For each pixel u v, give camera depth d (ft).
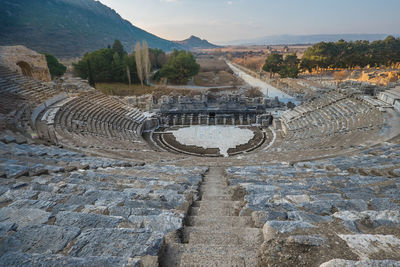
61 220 14.84
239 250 12.33
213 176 39.75
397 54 302.25
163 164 49.78
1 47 136.98
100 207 17.31
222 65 471.62
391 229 13.60
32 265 9.79
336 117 99.25
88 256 10.82
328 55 306.55
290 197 21.06
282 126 121.08
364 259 10.17
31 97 95.96
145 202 19.49
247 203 20.34
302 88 203.92
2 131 53.36
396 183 23.61
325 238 11.96
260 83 269.85
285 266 10.62
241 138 111.45
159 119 132.67
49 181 25.02
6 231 13.01
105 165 38.96
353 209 17.71
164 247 12.46
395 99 87.15
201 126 129.59
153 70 322.14
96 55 239.09
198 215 19.52
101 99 129.29
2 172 25.43
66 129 81.05
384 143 54.60
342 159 43.80
